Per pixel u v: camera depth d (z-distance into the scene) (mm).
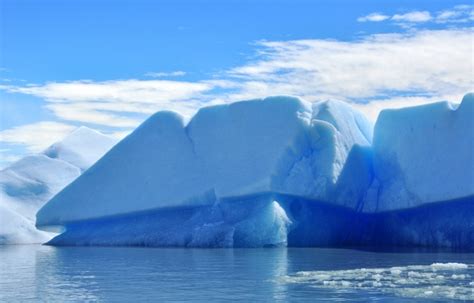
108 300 12477
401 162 31000
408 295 12438
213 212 30984
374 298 12109
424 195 29219
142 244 31766
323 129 31578
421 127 30750
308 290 13352
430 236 29484
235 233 29391
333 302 11672
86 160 52406
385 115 32656
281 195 30344
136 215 33688
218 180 31281
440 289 13211
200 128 33625
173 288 14055
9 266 20562
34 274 17750
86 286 14703
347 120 33344
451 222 28688
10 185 47500
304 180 30453
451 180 28469
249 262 20547
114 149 36062
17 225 43406
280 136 31109
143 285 14688
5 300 12609
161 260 21812
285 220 29656
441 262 20156
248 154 31344
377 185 32250
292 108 31906
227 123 32938
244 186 30281
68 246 34219
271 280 15258
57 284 15180
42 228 38344
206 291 13461
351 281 14859
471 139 28391
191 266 19297
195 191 31594
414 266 18047
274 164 30172
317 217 31250
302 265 19281
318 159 31234
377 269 17375
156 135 34812
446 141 29500
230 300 12117
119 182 34656
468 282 14406
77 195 35844
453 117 29594
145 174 33906
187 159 33062
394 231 31406
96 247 31969
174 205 31969
